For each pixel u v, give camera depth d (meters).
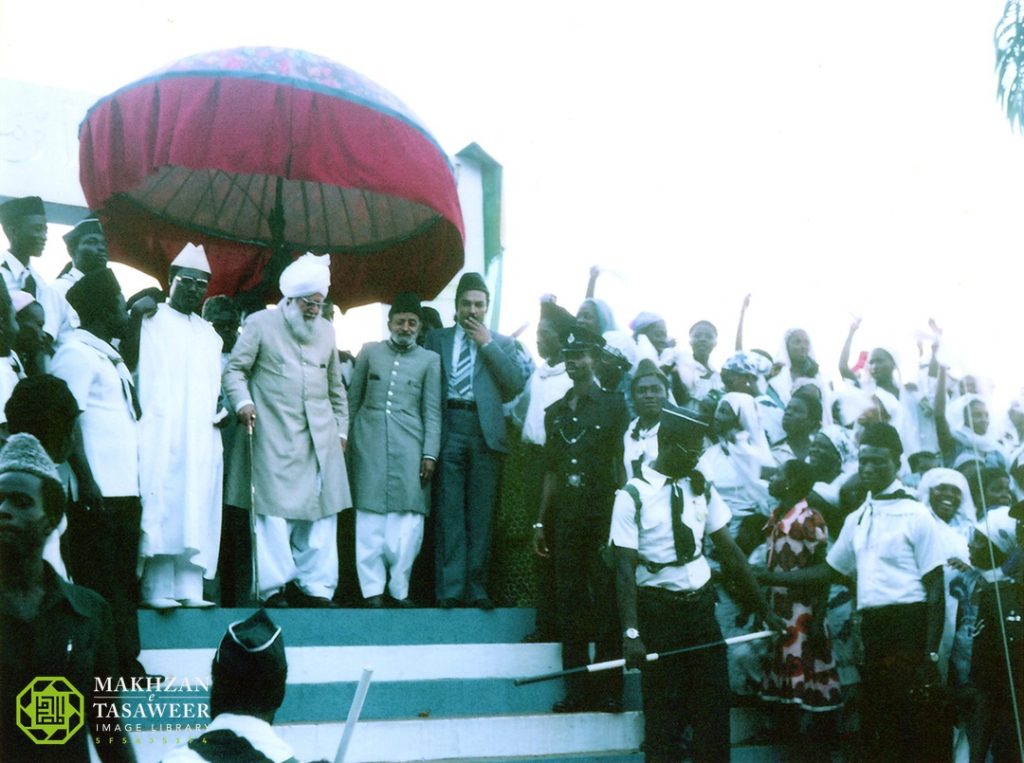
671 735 5.91
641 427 6.74
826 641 6.53
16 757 3.51
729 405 7.25
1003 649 6.48
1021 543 6.68
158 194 8.09
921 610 6.35
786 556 6.60
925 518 6.39
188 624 5.91
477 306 7.29
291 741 5.57
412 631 6.52
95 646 3.63
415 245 8.38
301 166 6.86
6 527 3.50
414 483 6.96
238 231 8.32
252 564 6.38
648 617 5.96
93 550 5.50
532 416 7.37
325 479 6.67
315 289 6.71
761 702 6.75
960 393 8.01
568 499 6.56
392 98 7.34
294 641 6.18
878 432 6.57
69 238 6.45
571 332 6.79
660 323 7.99
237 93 6.81
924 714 6.34
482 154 9.20
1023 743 6.44
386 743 5.79
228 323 7.35
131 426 5.75
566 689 6.43
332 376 6.90
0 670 3.50
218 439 6.27
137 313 6.08
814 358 7.83
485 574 6.99
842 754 6.57
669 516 5.99
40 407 4.50
